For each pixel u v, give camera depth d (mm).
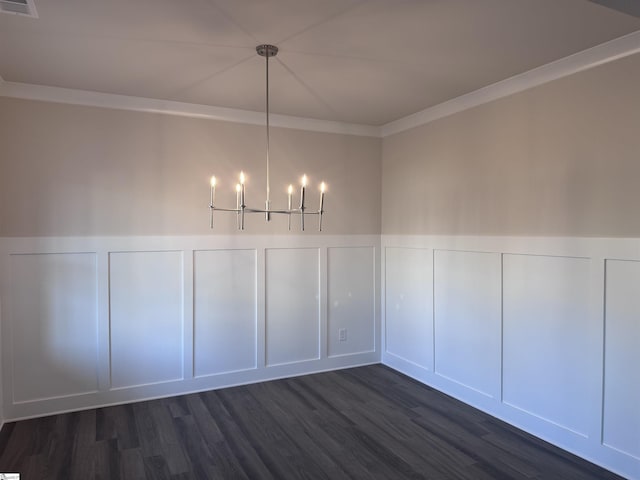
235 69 3076
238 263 4145
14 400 3365
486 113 3512
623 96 2605
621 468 2617
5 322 3322
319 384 4180
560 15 2299
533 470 2695
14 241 3355
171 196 3871
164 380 3873
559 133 2963
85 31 2480
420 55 2834
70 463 2760
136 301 3764
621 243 2604
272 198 4270
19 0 2143
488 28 2459
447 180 3896
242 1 2148
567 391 2920
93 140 3602
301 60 2914
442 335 3971
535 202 3121
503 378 3377
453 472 2684
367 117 4371
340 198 4582
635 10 1950
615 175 2646
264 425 3316
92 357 3611
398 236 4523
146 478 2607
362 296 4727
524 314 3211
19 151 3375
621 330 2625
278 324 4332
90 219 3596
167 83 3361
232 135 4102
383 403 3729
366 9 2238
